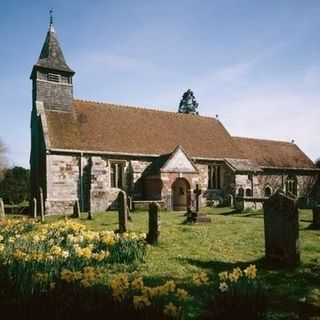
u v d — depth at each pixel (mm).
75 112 32125
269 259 9586
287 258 9094
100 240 9711
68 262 7609
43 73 31625
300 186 40906
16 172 47281
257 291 5289
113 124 32812
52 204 27641
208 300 5766
